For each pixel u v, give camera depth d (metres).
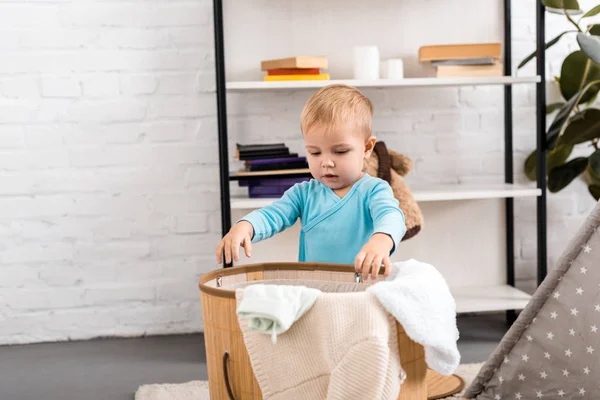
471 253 2.69
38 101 2.49
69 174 2.52
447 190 2.41
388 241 1.41
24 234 2.52
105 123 2.52
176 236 2.58
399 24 2.57
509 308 2.42
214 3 2.24
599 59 2.10
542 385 1.77
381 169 2.25
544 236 2.43
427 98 2.62
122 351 2.42
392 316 1.19
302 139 2.58
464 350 2.33
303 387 1.16
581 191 2.72
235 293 1.21
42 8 2.46
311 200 1.69
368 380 1.12
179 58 2.52
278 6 2.52
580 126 2.46
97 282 2.57
